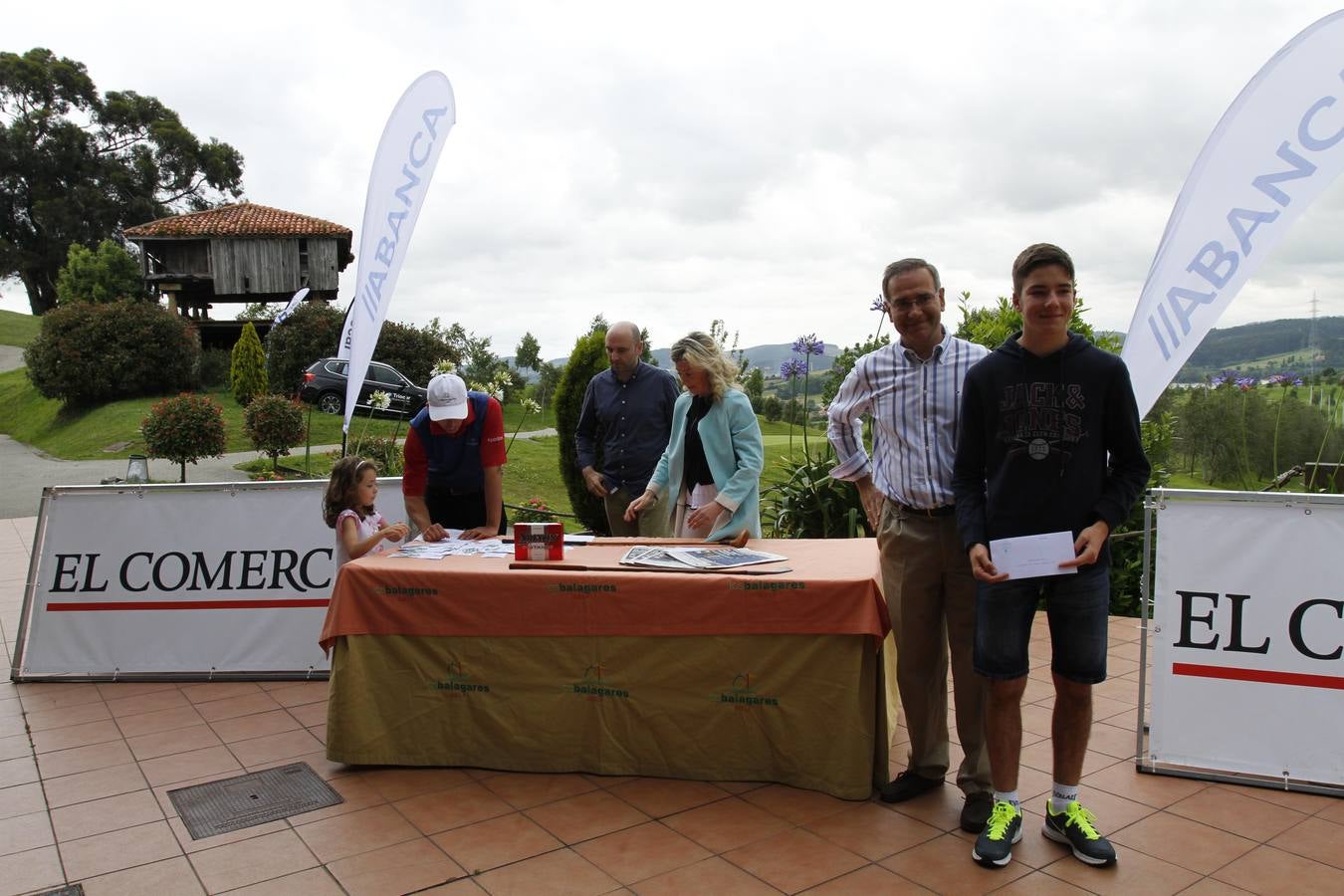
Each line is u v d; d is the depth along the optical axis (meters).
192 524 4.90
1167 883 2.70
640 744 3.50
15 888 2.76
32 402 27.58
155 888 2.75
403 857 2.91
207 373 26.70
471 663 3.57
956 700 3.14
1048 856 2.88
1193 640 3.47
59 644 4.84
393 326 25.36
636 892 2.69
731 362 4.16
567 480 8.41
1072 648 2.79
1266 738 3.40
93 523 4.91
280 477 14.71
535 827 3.11
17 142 48.22
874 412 3.25
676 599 3.39
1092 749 3.78
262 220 33.59
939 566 3.13
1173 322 4.06
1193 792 3.34
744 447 4.09
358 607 3.60
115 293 40.09
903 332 3.12
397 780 3.53
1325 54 3.71
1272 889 2.67
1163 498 3.49
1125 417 2.69
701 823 3.12
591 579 3.45
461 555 3.88
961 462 2.89
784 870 2.80
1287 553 3.35
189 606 4.85
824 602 3.25
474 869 2.83
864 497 3.49
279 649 4.83
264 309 34.31
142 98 53.09
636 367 5.32
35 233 50.53
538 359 32.69
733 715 3.41
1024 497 2.73
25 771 3.63
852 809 3.22
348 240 33.81
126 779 3.55
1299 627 3.35
